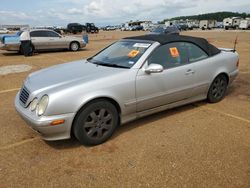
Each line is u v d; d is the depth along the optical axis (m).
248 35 33.75
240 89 6.44
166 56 4.36
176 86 4.46
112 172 3.10
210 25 75.56
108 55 4.66
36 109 3.39
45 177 3.02
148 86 4.07
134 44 4.54
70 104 3.38
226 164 3.22
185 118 4.65
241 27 64.56
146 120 4.56
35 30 14.77
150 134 4.05
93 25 49.44
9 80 7.69
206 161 3.29
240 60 10.84
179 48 4.57
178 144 3.72
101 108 3.66
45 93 3.39
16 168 3.20
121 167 3.19
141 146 3.69
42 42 14.85
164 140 3.85
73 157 3.43
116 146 3.70
